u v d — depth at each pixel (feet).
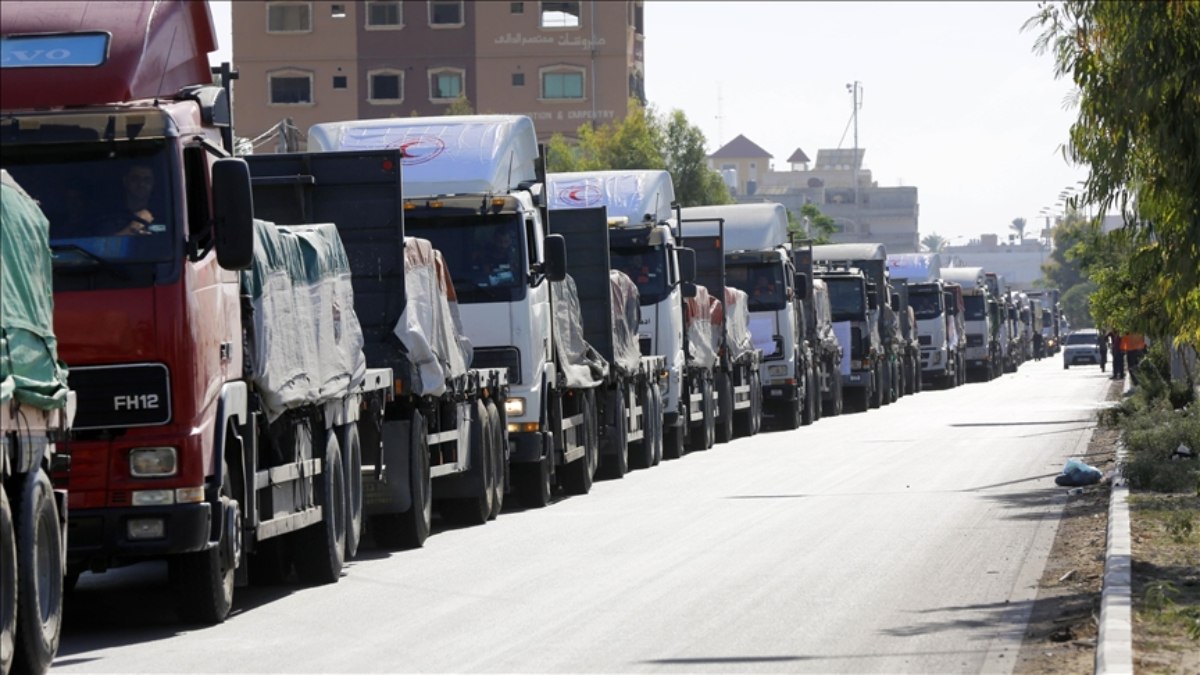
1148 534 125.59
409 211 170.81
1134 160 111.96
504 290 170.19
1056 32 110.32
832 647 85.87
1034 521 145.38
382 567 124.88
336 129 177.99
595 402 201.36
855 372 398.83
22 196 81.46
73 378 92.02
